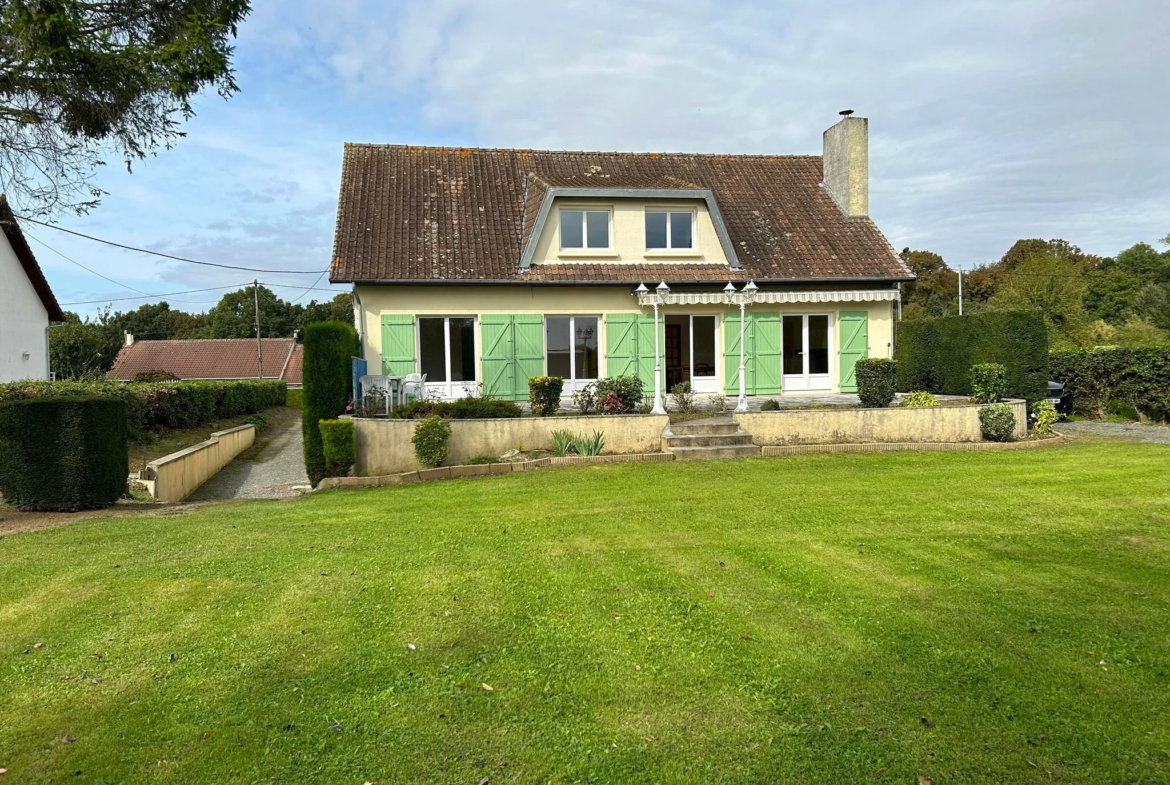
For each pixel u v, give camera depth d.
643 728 4.61
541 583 7.28
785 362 23.97
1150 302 59.28
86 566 7.91
